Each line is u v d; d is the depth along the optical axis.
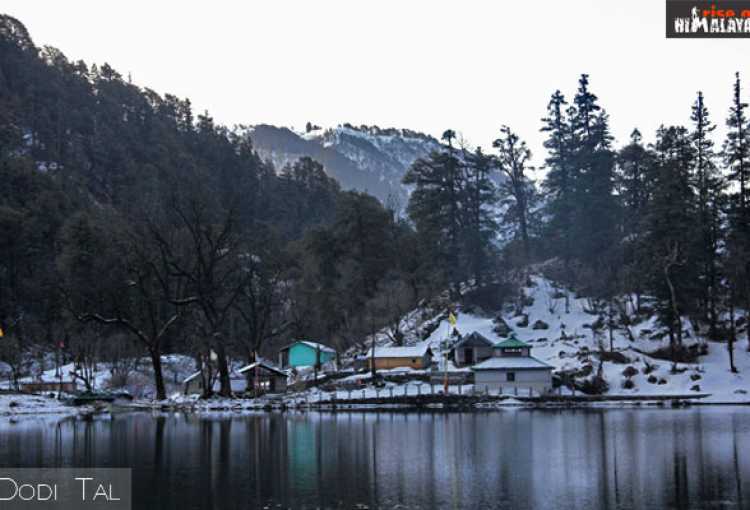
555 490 42.94
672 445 60.66
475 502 39.97
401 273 159.50
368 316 148.38
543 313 147.62
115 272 138.88
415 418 91.88
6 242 177.00
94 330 144.50
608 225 162.75
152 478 48.44
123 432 76.25
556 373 119.25
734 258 126.06
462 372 123.50
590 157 165.25
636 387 115.88
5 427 83.19
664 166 144.38
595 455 56.00
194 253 131.00
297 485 45.44
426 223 165.50
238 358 165.00
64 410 109.81
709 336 129.75
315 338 159.00
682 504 38.78
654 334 130.00
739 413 91.69
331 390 123.19
